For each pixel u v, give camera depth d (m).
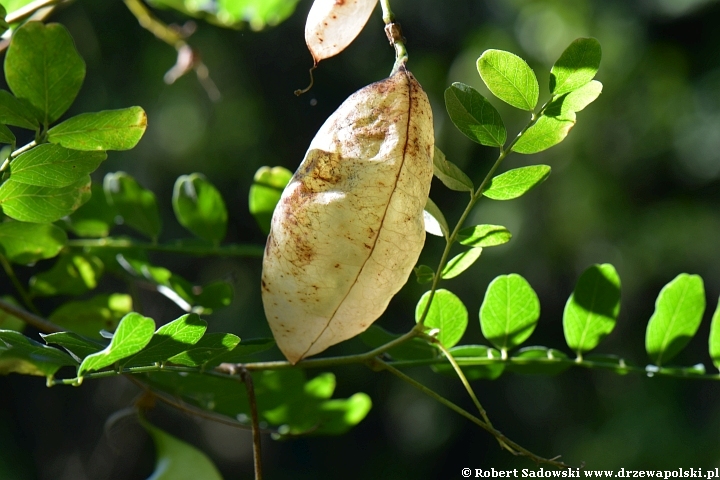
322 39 0.51
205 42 1.56
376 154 0.51
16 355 0.51
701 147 1.66
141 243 0.62
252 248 0.63
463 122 0.53
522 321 0.57
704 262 1.63
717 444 1.46
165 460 0.58
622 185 1.69
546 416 1.67
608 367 0.58
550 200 1.66
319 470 1.79
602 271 0.58
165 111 1.57
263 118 1.61
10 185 0.53
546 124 0.53
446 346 0.57
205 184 0.62
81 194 0.54
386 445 1.78
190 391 0.59
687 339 0.58
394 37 0.51
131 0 0.67
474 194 0.53
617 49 1.70
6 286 1.14
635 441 1.52
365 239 0.51
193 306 0.60
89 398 1.64
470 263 0.53
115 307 0.62
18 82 0.51
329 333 0.52
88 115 0.52
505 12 1.70
